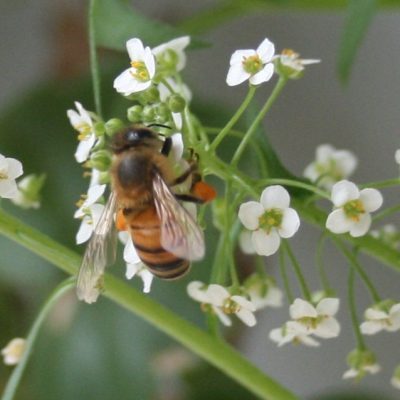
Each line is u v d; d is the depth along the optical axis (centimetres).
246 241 19
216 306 18
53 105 23
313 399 24
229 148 22
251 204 17
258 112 18
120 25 18
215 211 18
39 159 23
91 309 23
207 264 21
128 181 17
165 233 17
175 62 18
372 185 17
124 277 22
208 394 24
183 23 24
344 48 20
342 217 17
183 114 17
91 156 18
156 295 22
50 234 23
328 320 18
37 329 18
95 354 23
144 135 17
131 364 23
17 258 23
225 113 23
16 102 24
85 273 18
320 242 18
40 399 23
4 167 17
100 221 18
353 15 20
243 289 18
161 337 23
